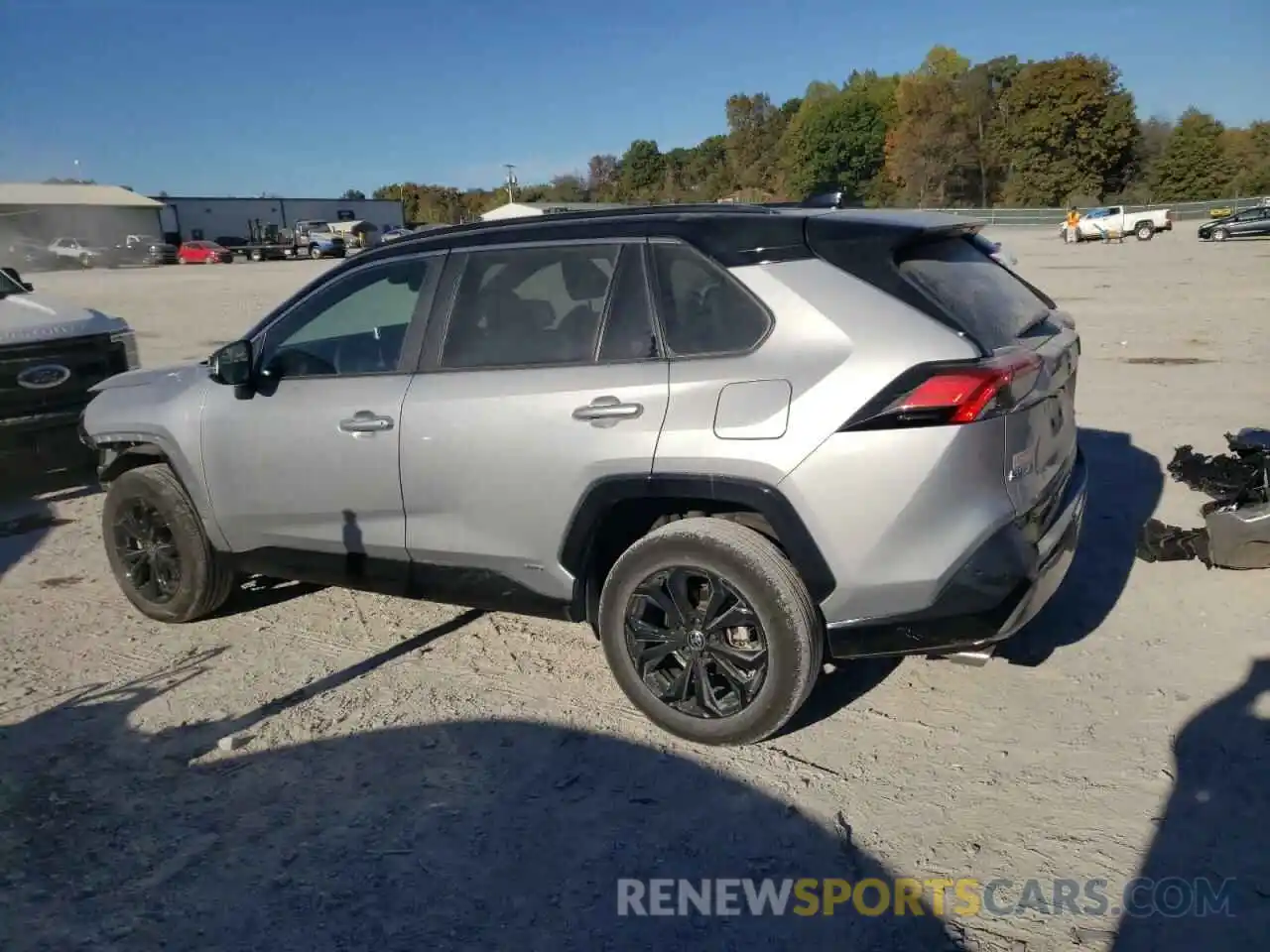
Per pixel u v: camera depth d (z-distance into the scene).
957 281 3.62
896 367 3.26
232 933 2.85
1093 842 3.10
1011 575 3.34
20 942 2.82
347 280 4.44
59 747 3.88
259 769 3.69
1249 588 4.96
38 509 7.44
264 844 3.25
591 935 2.80
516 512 3.89
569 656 4.55
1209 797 3.29
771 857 3.11
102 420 5.07
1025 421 3.43
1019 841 3.12
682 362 3.60
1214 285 21.06
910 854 3.09
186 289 32.19
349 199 78.38
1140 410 9.02
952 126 80.81
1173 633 4.51
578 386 3.74
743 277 3.55
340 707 4.13
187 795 3.53
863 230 3.50
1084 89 75.12
